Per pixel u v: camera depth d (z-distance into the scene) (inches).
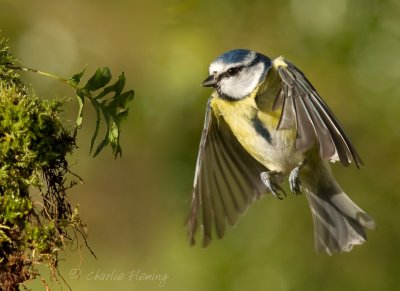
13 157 218.8
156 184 506.3
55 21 534.9
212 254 428.5
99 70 235.0
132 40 525.7
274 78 299.9
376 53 424.5
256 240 422.9
